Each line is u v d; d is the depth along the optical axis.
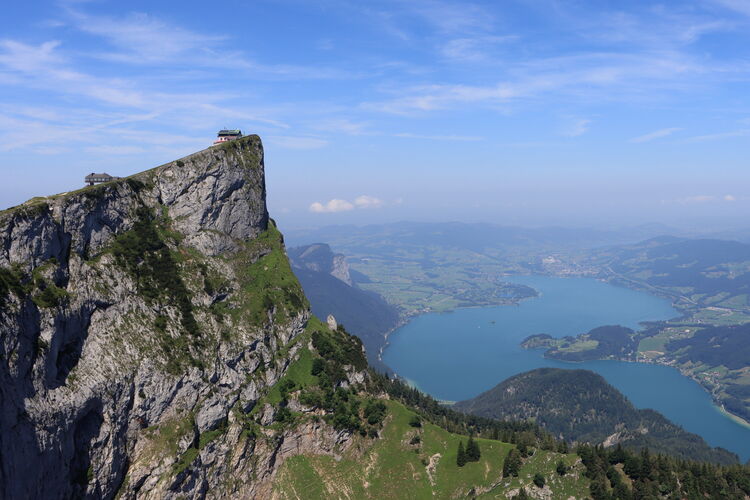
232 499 178.50
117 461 153.25
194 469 167.12
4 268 131.62
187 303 188.50
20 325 128.25
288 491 188.62
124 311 167.12
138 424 161.00
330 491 191.38
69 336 146.50
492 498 191.88
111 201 179.25
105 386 150.88
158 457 160.62
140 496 157.62
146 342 168.00
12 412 121.69
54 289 143.25
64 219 155.12
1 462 117.44
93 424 148.88
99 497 148.75
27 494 124.81
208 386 180.50
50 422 132.38
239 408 189.38
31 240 139.88
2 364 120.50
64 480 138.00
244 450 183.12
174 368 171.12
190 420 172.00
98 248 170.00
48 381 135.62
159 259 189.50
